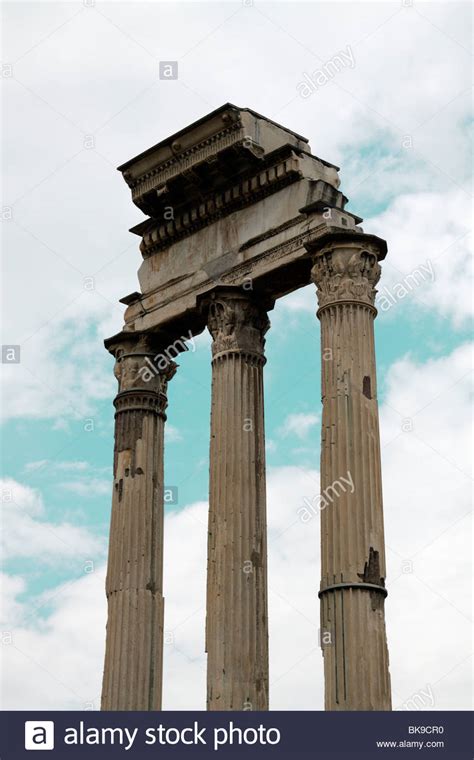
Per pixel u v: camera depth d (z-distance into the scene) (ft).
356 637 109.60
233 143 130.93
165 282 139.03
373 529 113.39
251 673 119.24
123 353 140.05
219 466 125.80
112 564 133.08
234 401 127.44
